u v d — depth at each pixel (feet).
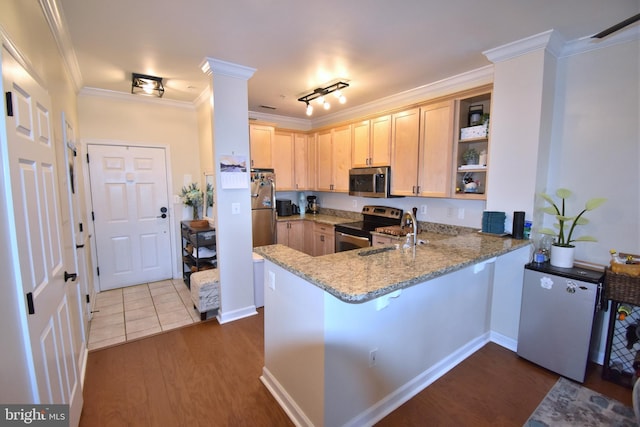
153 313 10.61
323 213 17.43
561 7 6.08
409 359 6.51
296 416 5.85
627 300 6.50
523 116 7.74
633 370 7.06
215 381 7.03
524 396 6.56
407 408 6.22
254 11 6.19
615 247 7.39
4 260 3.24
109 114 12.21
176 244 14.21
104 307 11.08
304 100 12.48
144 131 13.00
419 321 6.58
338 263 5.64
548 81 7.60
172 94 12.26
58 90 7.02
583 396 6.53
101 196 12.37
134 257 13.30
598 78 7.35
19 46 4.25
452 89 10.30
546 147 7.89
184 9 6.09
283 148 15.55
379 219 13.87
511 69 7.88
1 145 3.31
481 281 8.15
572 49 7.63
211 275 10.69
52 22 6.17
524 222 7.80
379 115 12.00
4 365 3.10
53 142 5.39
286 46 7.82
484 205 10.10
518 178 7.93
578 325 6.84
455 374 7.29
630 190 7.11
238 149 9.50
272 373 6.72
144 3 5.88
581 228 7.85
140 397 6.50
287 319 6.00
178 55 8.38
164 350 8.29
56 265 4.96
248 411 6.14
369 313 5.58
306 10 6.15
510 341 8.33
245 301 10.29
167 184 13.74
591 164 7.58
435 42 7.61
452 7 6.07
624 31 6.82
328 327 5.01
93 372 7.34
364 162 12.85
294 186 16.03
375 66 9.19
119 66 9.14
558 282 7.07
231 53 8.26
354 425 5.61
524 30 7.02
